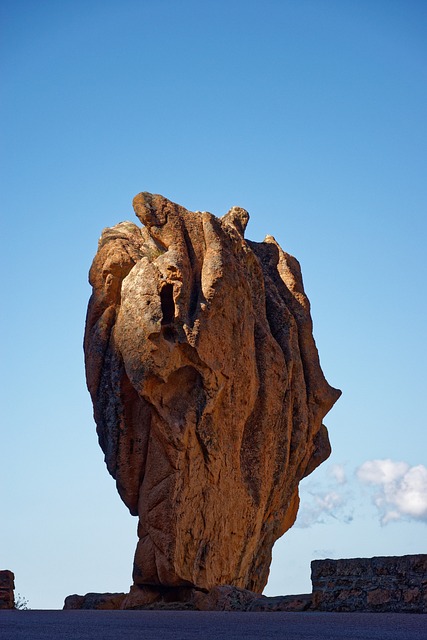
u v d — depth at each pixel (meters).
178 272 33.22
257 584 36.44
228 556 34.44
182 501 33.03
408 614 19.50
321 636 15.10
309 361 38.72
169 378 33.41
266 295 38.25
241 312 35.22
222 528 34.19
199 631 16.20
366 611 21.19
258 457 35.72
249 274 36.91
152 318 32.59
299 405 37.66
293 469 37.34
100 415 34.59
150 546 33.09
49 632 15.63
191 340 33.09
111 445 34.09
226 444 34.41
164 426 32.94
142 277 33.12
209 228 35.22
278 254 39.78
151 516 33.03
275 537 37.03
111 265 34.34
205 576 33.44
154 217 34.78
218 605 31.38
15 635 15.02
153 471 33.31
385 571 21.06
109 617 20.02
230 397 34.66
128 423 34.09
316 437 39.22
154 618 19.84
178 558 32.75
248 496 35.12
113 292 34.59
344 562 21.75
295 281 39.44
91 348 34.78
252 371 35.53
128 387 34.06
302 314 38.94
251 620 18.88
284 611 23.36
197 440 33.59
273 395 36.31
